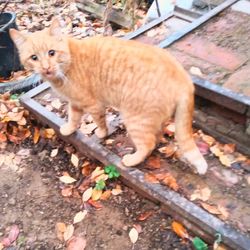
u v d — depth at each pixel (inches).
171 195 21.4
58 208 24.4
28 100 28.3
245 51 26.4
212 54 26.4
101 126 24.3
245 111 22.1
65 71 21.4
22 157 27.7
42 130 28.9
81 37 39.8
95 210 23.9
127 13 39.3
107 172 24.1
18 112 29.9
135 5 39.6
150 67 19.7
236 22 29.0
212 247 20.6
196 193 21.9
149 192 22.1
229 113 23.5
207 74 24.6
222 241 19.5
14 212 24.5
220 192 21.9
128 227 22.8
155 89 19.6
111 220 23.3
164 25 33.6
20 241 23.0
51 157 27.4
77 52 21.4
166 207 22.3
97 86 21.8
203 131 25.5
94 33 40.4
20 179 26.4
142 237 22.3
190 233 21.7
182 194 21.9
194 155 21.4
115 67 20.5
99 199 24.3
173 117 23.0
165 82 19.6
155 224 22.6
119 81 20.5
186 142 21.0
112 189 24.5
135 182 22.6
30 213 24.3
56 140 28.2
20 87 32.8
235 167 23.2
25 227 23.7
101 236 22.7
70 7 45.6
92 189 24.6
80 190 25.1
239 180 22.5
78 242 22.5
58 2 47.1
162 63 19.9
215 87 23.0
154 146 22.5
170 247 21.5
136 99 20.1
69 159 27.0
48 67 20.6
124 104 21.1
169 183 22.2
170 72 19.7
